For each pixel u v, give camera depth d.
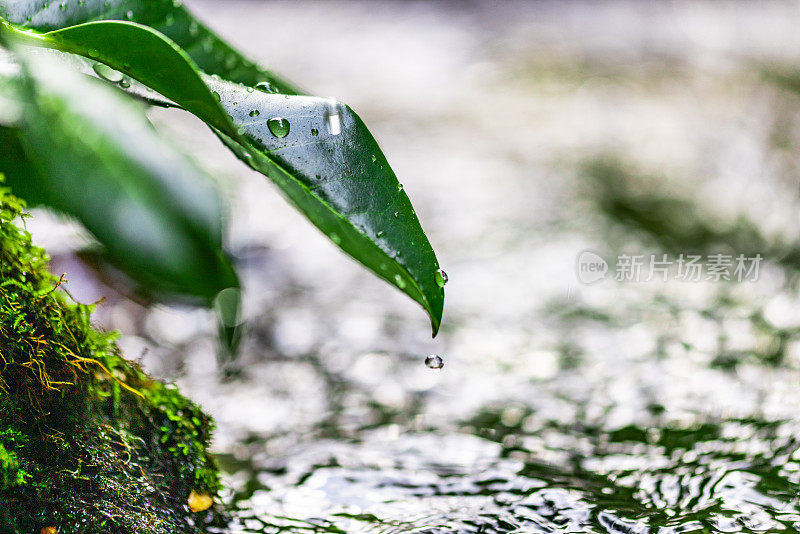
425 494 0.71
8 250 0.67
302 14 2.78
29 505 0.66
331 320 0.92
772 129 1.53
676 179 1.35
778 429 0.73
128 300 0.83
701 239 1.12
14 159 0.72
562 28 2.49
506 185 1.35
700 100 1.76
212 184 0.74
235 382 0.79
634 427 0.75
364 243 0.65
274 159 0.65
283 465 0.73
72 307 0.68
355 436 0.75
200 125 1.59
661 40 2.27
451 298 0.98
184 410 0.69
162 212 0.73
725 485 0.70
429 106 1.84
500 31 2.50
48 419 0.67
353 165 0.65
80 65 0.67
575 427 0.75
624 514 0.69
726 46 2.15
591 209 1.23
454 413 0.77
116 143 0.72
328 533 0.69
